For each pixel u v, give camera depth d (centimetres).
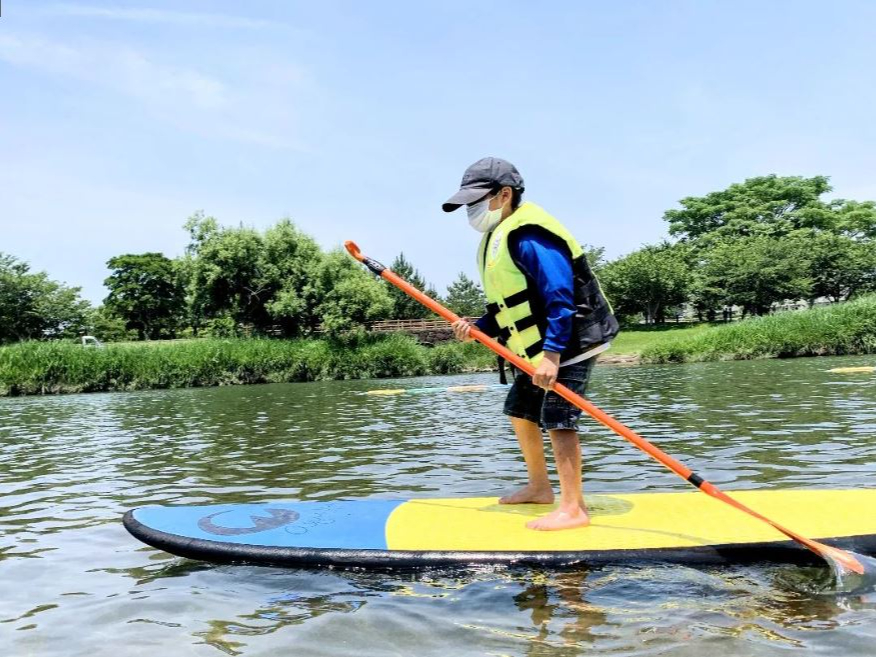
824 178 7125
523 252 336
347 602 269
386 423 952
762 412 877
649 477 507
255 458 666
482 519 351
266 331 3972
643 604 256
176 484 548
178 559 337
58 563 339
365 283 3631
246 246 3853
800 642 220
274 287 3866
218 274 3809
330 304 3581
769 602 255
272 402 1454
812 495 374
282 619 255
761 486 461
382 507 377
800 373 1586
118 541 379
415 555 304
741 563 299
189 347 2542
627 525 334
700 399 1096
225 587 292
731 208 7138
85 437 915
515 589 277
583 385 345
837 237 5644
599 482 498
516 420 378
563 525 331
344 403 1352
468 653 220
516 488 485
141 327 6650
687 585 274
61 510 466
